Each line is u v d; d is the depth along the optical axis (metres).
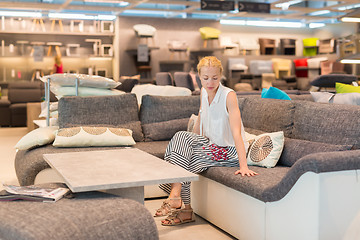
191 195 3.20
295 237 2.24
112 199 2.13
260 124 3.38
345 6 11.75
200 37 13.48
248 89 12.29
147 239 2.03
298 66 13.95
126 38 12.62
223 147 2.99
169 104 4.23
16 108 9.87
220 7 10.53
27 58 11.88
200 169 2.89
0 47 11.60
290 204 2.27
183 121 4.18
